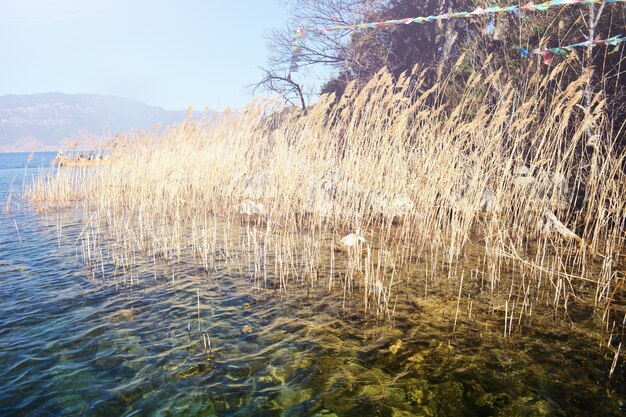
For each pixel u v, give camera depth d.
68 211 12.91
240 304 5.07
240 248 7.78
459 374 3.46
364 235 8.51
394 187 8.95
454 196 7.60
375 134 9.15
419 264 6.62
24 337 4.21
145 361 3.74
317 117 9.56
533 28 13.45
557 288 4.86
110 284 5.84
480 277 5.95
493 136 7.67
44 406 3.08
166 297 5.32
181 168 12.53
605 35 11.77
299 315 4.72
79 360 3.75
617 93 10.47
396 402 3.12
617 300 4.96
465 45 17.59
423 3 20.06
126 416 2.98
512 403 3.08
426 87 17.52
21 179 25.69
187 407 3.08
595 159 7.00
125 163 14.05
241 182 12.16
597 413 2.93
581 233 7.84
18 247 8.20
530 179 7.59
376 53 21.30
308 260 6.89
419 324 4.42
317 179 9.94
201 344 4.05
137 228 9.62
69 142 14.98
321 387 3.32
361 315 4.69
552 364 3.57
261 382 3.40
